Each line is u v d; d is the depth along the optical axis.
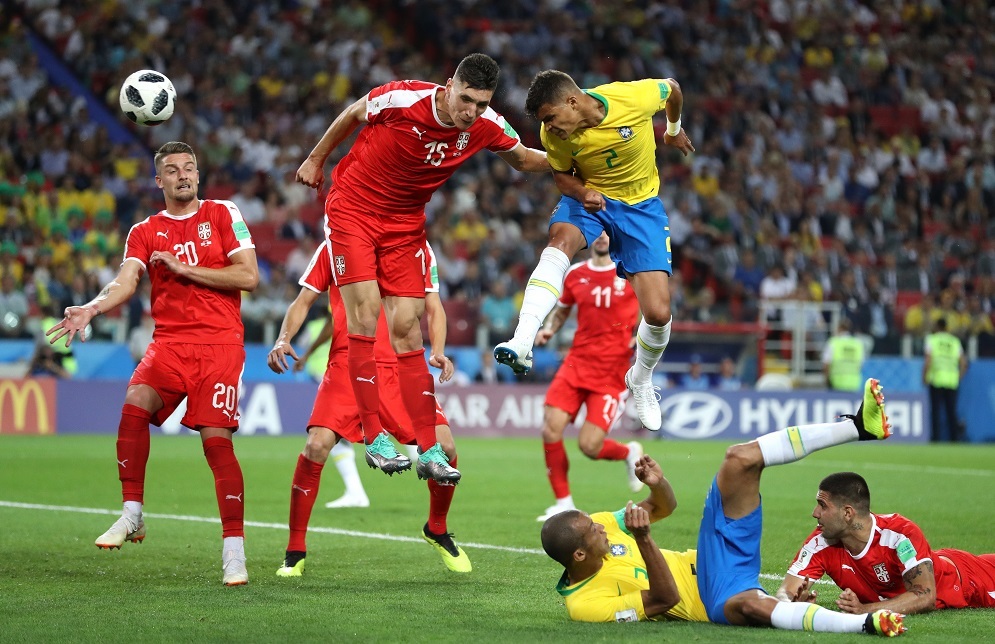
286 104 47.50
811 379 41.38
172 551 14.80
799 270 44.25
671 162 49.12
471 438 36.72
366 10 52.38
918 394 40.22
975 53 60.41
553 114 12.14
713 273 43.56
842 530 10.57
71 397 34.53
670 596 10.16
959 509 19.94
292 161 45.53
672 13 55.12
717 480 10.16
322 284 14.46
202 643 9.45
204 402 12.76
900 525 10.56
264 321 37.16
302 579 12.90
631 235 12.84
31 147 42.53
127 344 35.84
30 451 28.72
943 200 51.62
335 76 48.69
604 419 18.70
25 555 14.29
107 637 9.65
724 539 10.12
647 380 13.86
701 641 9.36
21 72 44.41
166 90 13.86
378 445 12.60
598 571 10.52
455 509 19.72
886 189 50.00
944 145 55.28
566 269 12.73
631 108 12.40
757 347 41.44
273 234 43.50
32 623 10.22
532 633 9.79
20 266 37.12
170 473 24.64
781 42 57.31
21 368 34.88
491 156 48.28
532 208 46.25
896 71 57.50
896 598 10.44
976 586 11.01
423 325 38.56
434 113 12.38
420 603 11.35
